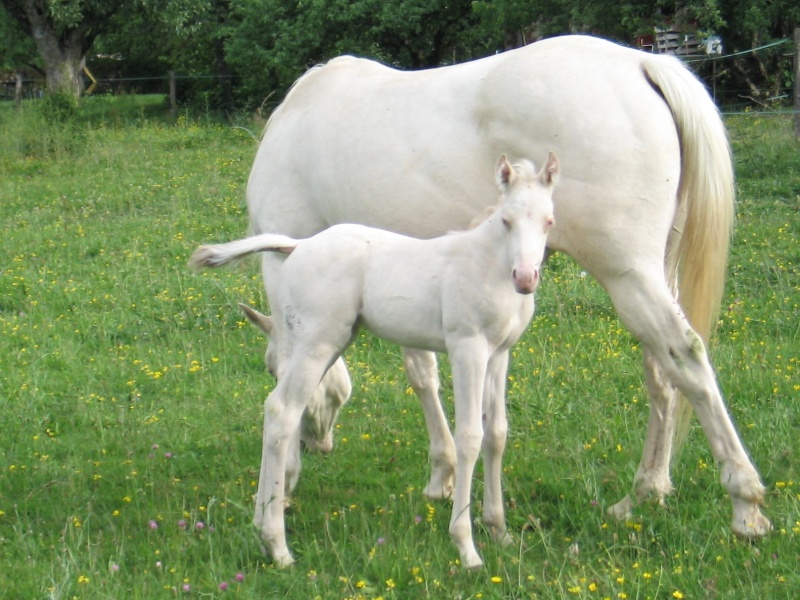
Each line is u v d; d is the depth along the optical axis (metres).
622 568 3.92
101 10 24.19
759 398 5.86
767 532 4.10
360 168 4.76
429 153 4.54
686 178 4.33
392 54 22.36
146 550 4.25
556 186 4.23
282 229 5.19
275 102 22.39
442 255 3.99
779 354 6.51
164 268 9.43
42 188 13.57
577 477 4.88
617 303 4.29
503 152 4.37
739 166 11.89
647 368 4.55
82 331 7.77
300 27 21.20
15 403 6.36
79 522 4.61
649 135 4.19
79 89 25.47
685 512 4.42
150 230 10.91
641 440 5.35
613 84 4.25
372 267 4.14
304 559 4.18
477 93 4.45
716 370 6.30
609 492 4.81
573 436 5.52
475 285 3.86
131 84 30.70
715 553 4.00
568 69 4.29
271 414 4.22
